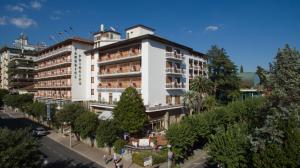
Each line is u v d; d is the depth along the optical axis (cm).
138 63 5122
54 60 7712
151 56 4875
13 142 2044
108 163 3341
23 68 10681
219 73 6469
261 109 2528
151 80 4862
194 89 5550
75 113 4472
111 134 3634
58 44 7150
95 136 4081
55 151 3934
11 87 10669
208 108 5459
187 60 6109
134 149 3428
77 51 6569
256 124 2577
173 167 3102
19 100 7950
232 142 2322
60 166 3241
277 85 2308
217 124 3956
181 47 5744
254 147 2186
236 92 6412
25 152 2023
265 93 2481
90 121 4022
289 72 2277
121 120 3847
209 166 3170
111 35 6594
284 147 2008
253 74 9288
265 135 2219
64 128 5247
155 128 4825
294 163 1922
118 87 5550
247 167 2289
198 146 3856
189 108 5609
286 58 2302
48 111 5516
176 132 3125
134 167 3136
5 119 7194
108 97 5875
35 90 9394
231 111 4475
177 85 5509
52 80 7862
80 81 6600
